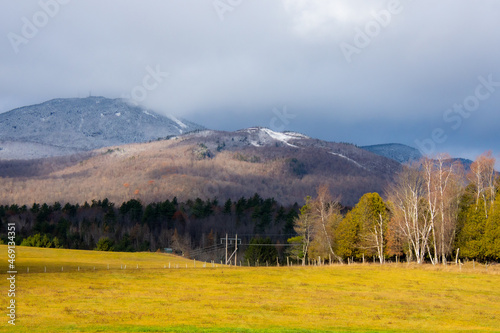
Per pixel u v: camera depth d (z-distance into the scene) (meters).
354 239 88.00
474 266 69.62
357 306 42.41
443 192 78.50
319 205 94.88
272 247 115.88
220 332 30.12
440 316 38.59
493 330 33.38
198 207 174.88
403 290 51.84
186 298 45.12
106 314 36.78
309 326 33.66
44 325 32.22
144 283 55.41
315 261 95.69
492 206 79.00
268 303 43.22
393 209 88.31
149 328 31.05
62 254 109.44
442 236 76.00
